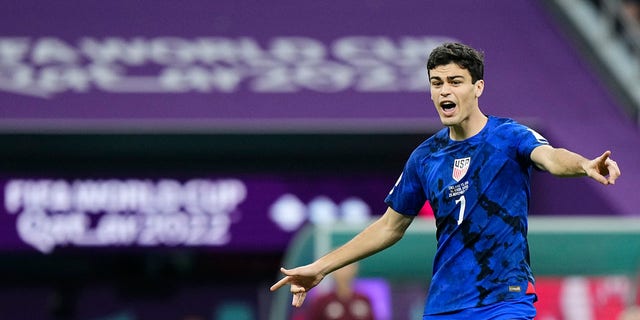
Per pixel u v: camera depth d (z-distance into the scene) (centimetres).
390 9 6128
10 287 5897
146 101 5403
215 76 5591
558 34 6150
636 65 6178
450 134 2138
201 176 5262
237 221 5262
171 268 5894
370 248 2234
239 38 5869
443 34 5962
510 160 2055
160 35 5862
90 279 5925
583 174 1883
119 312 5897
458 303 2056
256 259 5897
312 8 6116
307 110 5378
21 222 5181
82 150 5241
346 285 4156
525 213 2069
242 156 5306
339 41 5878
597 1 6612
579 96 5728
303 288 2211
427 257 4262
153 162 5269
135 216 5228
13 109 5284
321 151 5319
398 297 4366
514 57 5881
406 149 5356
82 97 5409
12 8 5956
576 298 4356
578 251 4316
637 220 4541
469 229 2062
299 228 5262
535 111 5562
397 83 5575
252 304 5872
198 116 5309
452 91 2056
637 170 5422
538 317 4356
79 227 5194
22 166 5209
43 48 5725
